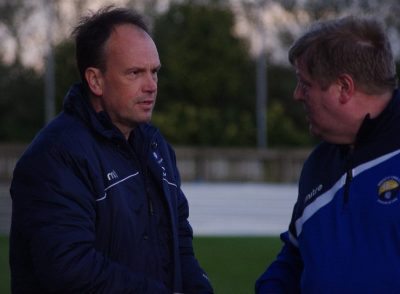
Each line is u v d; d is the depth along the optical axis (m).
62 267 7.33
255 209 40.66
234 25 92.12
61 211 7.47
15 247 7.83
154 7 90.94
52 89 78.69
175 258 8.15
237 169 68.62
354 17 7.44
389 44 7.34
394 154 7.09
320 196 7.47
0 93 88.75
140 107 7.96
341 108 7.29
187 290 8.48
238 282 18.61
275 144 82.56
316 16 91.38
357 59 7.18
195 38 89.62
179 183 8.80
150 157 8.23
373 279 7.00
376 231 7.03
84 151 7.70
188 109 84.56
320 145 7.82
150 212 8.05
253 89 91.69
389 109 7.18
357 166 7.21
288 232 8.25
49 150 7.65
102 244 7.71
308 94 7.46
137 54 7.91
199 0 91.25
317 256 7.31
